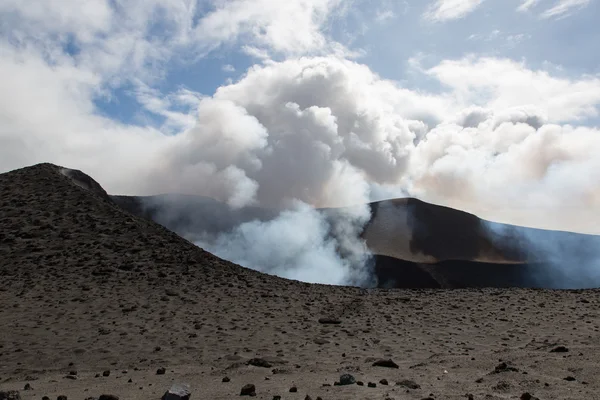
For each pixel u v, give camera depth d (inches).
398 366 512.7
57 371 553.0
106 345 646.5
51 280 919.0
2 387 450.6
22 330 694.5
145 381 461.4
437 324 762.2
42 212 1218.6
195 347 639.8
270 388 400.5
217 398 369.7
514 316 800.3
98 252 1051.3
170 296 871.1
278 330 720.3
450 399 339.3
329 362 552.7
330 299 911.0
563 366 446.6
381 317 804.0
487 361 502.0
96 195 1378.0
